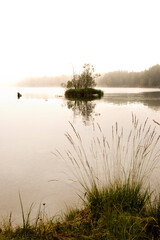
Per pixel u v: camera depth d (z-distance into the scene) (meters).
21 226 1.97
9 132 6.73
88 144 5.11
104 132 6.35
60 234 1.74
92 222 1.90
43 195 2.64
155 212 1.92
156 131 6.17
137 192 2.15
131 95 27.95
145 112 10.78
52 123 8.27
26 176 3.26
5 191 2.76
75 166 3.65
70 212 2.15
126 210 2.01
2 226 1.97
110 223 1.73
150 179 2.95
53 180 2.88
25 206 2.39
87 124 7.82
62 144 5.20
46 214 2.21
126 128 6.80
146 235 1.68
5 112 11.79
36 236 1.71
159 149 4.41
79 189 2.77
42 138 5.87
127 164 3.60
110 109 12.36
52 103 17.45
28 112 11.72
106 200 2.11
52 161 3.96
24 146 5.07
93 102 17.73
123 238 1.56
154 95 27.78
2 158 4.18
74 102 18.11
